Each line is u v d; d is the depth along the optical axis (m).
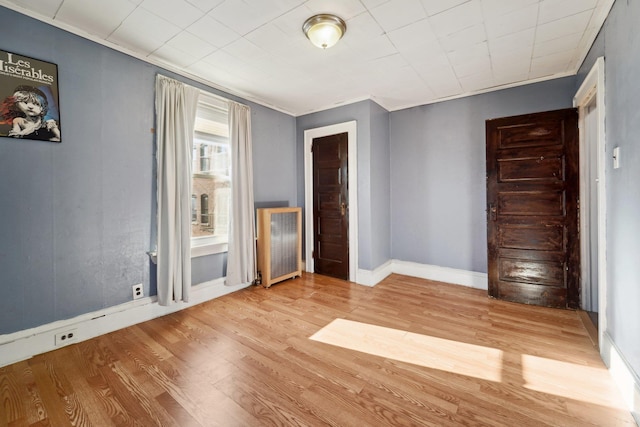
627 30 1.53
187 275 2.63
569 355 1.91
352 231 3.59
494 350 1.98
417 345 2.06
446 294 3.12
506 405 1.45
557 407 1.44
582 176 2.61
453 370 1.76
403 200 3.88
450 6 1.83
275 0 1.76
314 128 3.93
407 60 2.55
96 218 2.20
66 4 1.80
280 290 3.29
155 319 2.51
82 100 2.11
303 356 1.92
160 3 1.79
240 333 2.25
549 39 2.20
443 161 3.55
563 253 2.64
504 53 2.42
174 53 2.42
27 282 1.89
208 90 3.00
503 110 3.13
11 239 1.83
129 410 1.43
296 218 3.76
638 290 1.42
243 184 3.21
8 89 1.80
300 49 2.36
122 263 2.35
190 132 2.71
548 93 2.88
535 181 2.71
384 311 2.67
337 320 2.48
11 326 1.83
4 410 1.43
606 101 1.87
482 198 3.31
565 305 2.66
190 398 1.52
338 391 1.57
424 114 3.67
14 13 1.81
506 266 2.89
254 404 1.47
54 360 1.87
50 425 1.34
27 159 1.88
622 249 1.61
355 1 1.77
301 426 1.33
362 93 3.36
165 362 1.85
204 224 3.10
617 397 1.51
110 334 2.23
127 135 2.36
